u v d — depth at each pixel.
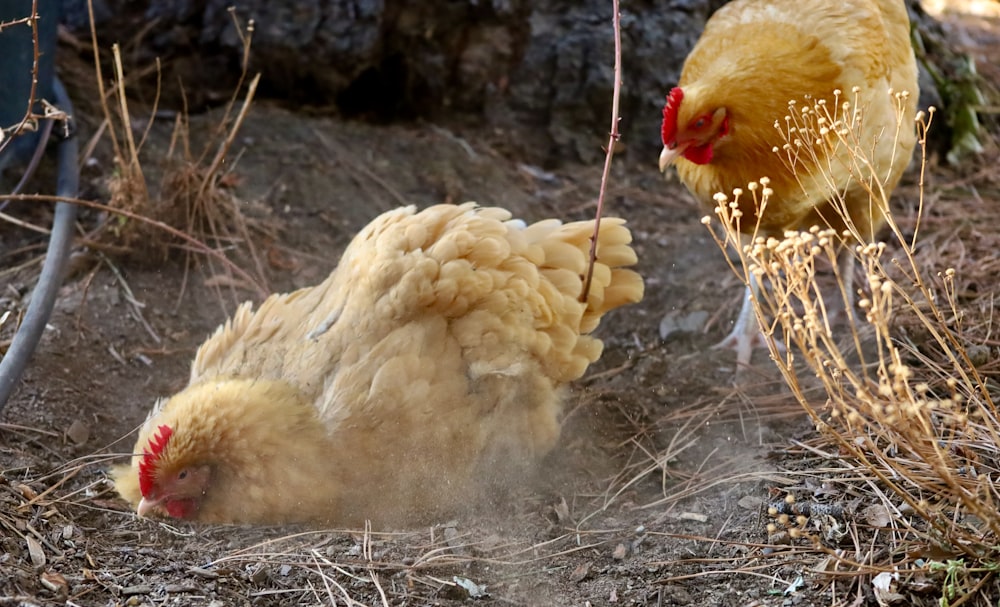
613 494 4.83
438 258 4.64
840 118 4.93
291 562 4.16
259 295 6.24
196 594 3.85
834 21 5.01
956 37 10.38
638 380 5.71
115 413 5.30
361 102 8.13
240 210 6.79
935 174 7.82
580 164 7.91
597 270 4.93
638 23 7.82
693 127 4.96
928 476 4.20
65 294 5.98
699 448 5.09
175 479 4.38
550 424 4.84
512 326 4.61
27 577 3.76
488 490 4.80
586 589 4.07
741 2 5.52
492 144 7.91
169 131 7.37
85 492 4.64
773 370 5.61
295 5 7.62
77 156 6.76
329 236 6.80
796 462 4.71
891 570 3.74
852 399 4.52
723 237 6.27
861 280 6.23
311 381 4.57
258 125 7.54
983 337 5.35
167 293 6.17
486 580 4.14
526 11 7.82
